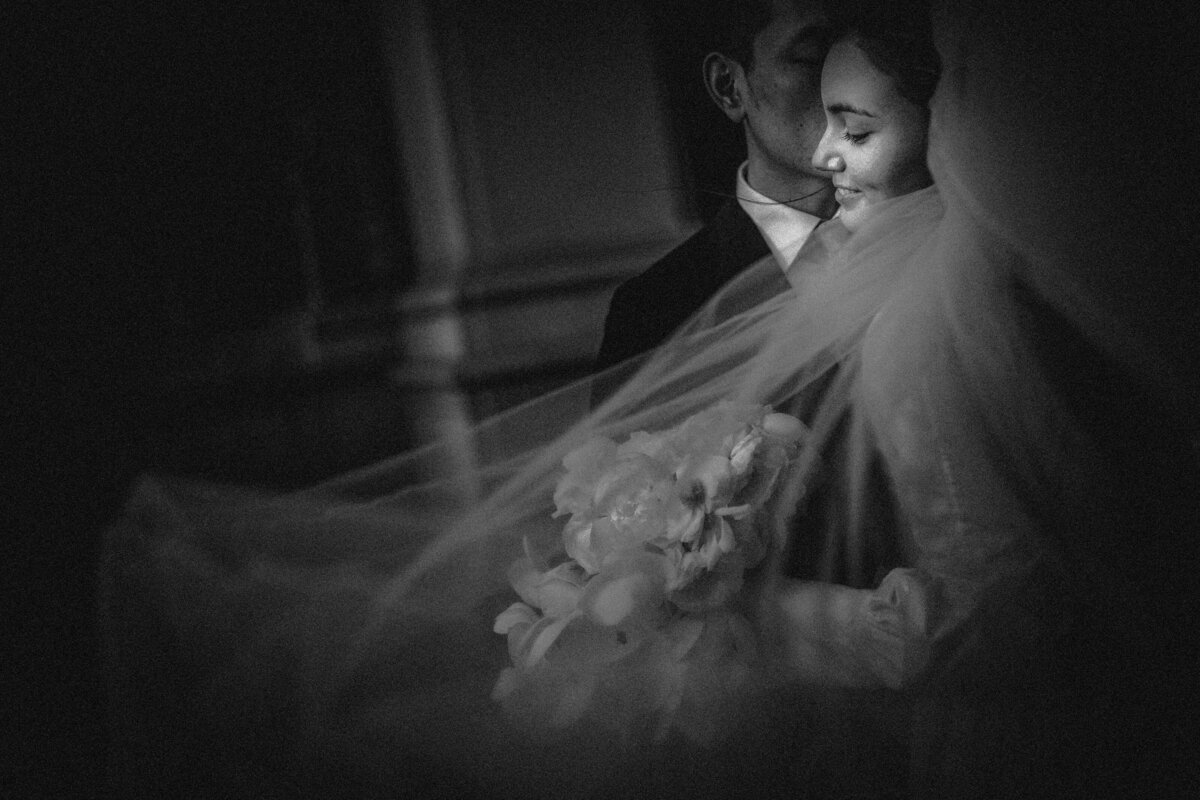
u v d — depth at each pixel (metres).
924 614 0.92
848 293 1.07
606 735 0.95
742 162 1.18
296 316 5.07
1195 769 0.94
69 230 4.84
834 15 1.03
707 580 0.91
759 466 0.94
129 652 2.31
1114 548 0.95
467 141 2.89
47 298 4.80
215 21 4.79
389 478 2.18
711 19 1.11
